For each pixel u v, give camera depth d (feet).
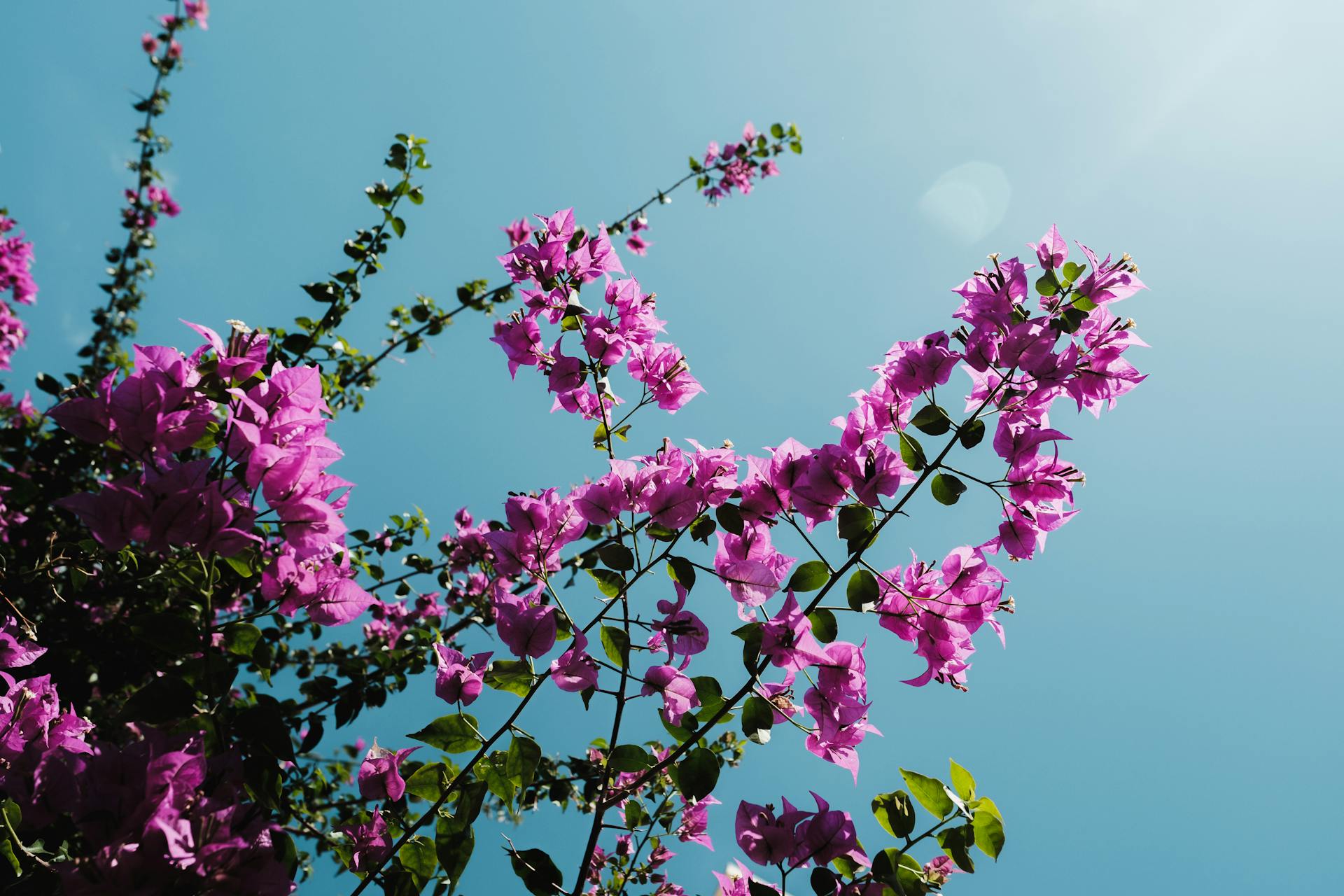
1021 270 3.34
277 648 5.16
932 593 3.29
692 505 3.30
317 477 2.87
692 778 3.17
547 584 3.34
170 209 7.13
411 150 4.61
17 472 4.50
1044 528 3.32
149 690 2.88
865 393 3.40
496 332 3.75
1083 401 3.34
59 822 3.19
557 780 3.83
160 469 2.83
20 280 7.42
